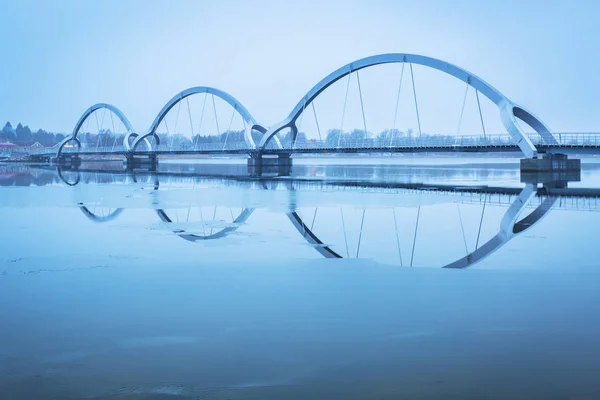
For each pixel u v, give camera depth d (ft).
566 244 59.62
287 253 56.39
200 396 24.47
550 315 34.45
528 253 54.70
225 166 456.45
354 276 45.73
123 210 101.35
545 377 25.91
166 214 94.32
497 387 25.04
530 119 185.57
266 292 40.78
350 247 59.77
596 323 32.86
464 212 92.38
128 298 39.22
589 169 327.67
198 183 191.93
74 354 29.09
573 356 28.14
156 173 288.71
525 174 169.89
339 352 29.09
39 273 47.09
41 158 538.47
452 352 28.89
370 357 28.43
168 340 30.94
